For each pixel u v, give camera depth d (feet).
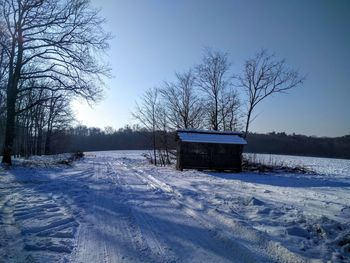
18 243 21.61
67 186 50.34
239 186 52.03
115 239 23.02
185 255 20.03
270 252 20.53
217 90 136.87
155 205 35.60
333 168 134.72
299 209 32.86
